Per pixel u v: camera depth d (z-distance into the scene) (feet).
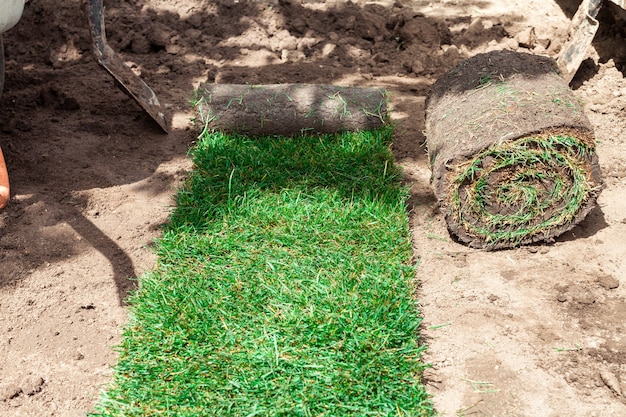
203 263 5.52
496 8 8.36
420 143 6.66
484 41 7.84
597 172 5.57
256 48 7.80
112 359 5.05
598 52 7.57
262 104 6.56
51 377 4.96
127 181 6.29
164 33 7.83
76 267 5.60
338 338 4.96
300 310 5.13
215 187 6.10
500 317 5.26
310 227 5.72
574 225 5.72
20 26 7.90
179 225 5.80
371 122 6.58
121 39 7.89
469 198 5.61
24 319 5.27
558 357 5.03
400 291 5.27
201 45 7.85
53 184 6.23
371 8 8.29
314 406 4.66
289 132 6.59
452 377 4.92
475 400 4.80
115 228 5.89
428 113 6.24
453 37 7.89
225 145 6.45
